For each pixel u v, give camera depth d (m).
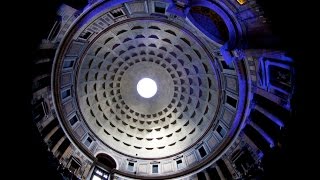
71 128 28.48
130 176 31.12
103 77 34.72
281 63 18.89
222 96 31.23
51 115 26.39
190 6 23.23
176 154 34.00
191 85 35.12
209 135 32.75
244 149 27.14
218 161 29.95
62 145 27.81
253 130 26.67
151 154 34.69
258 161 23.83
